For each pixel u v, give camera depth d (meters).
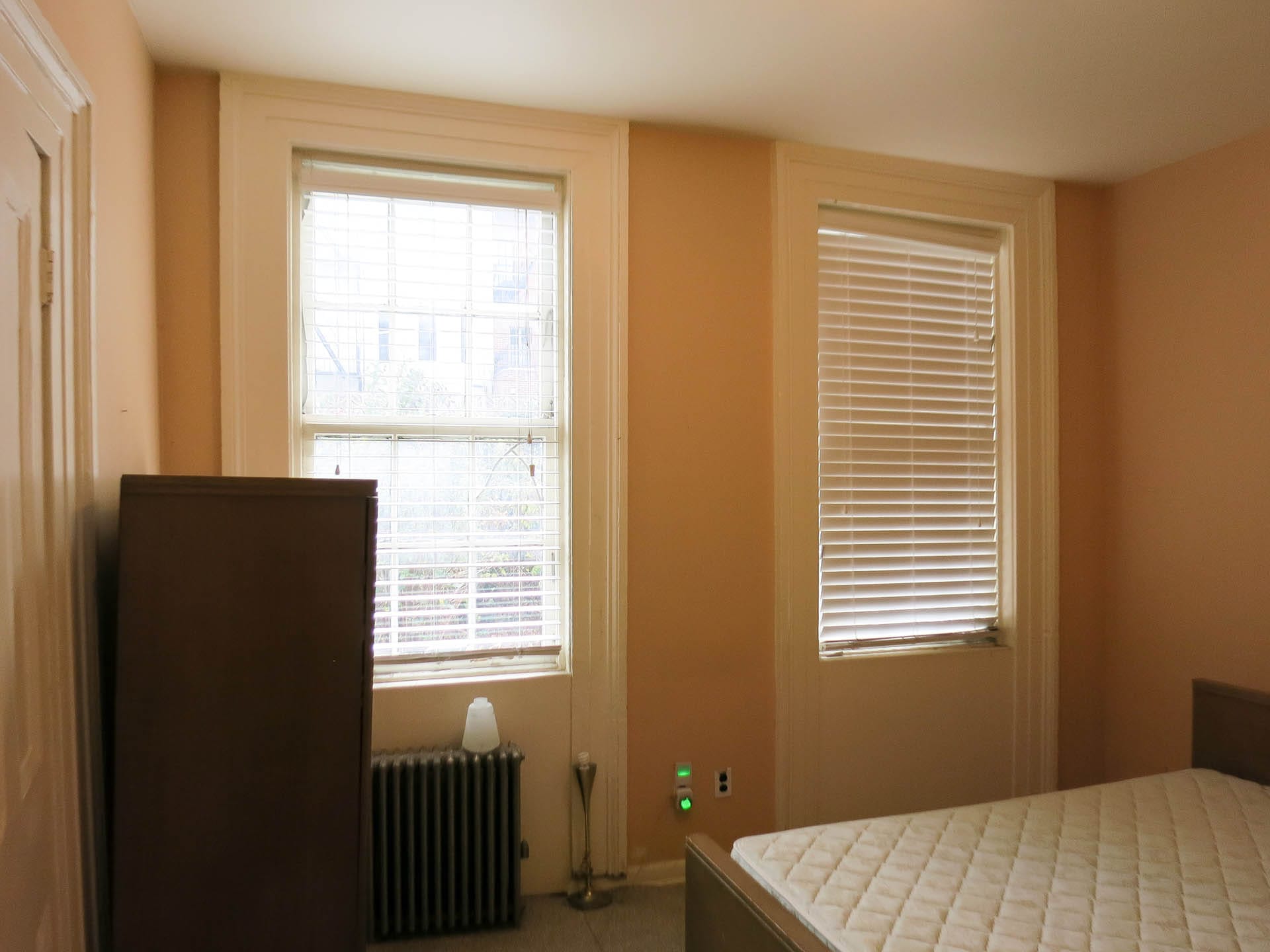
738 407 2.74
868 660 2.89
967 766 3.02
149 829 1.56
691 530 2.69
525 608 2.55
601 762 2.58
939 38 2.10
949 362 3.07
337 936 1.63
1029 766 3.09
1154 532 3.02
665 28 2.05
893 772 2.92
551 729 2.53
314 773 1.63
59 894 1.40
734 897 1.63
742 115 2.57
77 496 1.50
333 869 1.63
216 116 2.27
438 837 2.26
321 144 2.35
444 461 2.51
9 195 1.17
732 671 2.73
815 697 2.82
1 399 1.15
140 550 1.58
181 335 2.25
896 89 2.39
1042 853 1.86
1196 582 2.86
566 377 2.60
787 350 2.79
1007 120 2.60
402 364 2.49
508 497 2.57
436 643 2.50
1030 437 3.11
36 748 1.29
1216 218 2.80
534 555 2.60
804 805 2.79
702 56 2.21
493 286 2.56
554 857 2.54
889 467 2.99
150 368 2.12
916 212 2.95
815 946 1.39
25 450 1.25
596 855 2.57
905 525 3.01
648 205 2.65
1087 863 1.80
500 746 2.41
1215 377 2.80
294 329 2.36
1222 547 2.78
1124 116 2.56
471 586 2.52
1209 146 2.80
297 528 1.65
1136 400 3.09
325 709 1.64
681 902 2.50
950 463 3.08
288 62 2.22
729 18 2.01
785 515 2.78
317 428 2.40
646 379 2.65
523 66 2.26
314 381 2.41
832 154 2.83
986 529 3.13
